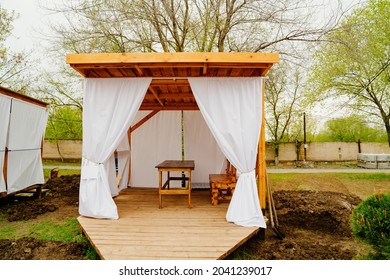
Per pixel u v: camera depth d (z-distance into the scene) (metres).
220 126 4.33
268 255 3.97
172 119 7.32
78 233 4.67
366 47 8.59
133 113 4.48
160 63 3.83
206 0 8.87
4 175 5.93
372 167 14.14
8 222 5.33
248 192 4.16
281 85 13.72
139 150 7.29
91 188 4.37
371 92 11.13
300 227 5.50
